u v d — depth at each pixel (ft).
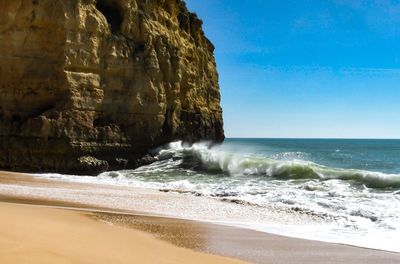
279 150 248.73
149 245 29.86
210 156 106.42
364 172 75.87
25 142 94.22
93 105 100.78
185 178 89.51
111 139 105.81
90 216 42.55
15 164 94.79
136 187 72.74
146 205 53.52
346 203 53.83
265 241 35.60
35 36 96.22
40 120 92.58
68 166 96.02
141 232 35.94
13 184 69.10
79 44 98.17
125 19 113.29
